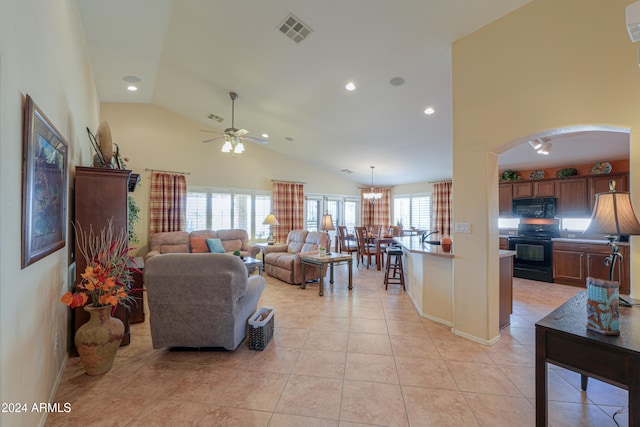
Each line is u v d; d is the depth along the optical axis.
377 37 3.02
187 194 6.24
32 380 1.57
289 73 3.86
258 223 7.27
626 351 1.20
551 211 5.35
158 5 2.89
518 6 2.56
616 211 1.71
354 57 3.37
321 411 1.84
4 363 1.23
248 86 4.41
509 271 3.31
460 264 2.98
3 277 1.22
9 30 1.28
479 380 2.19
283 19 2.91
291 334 3.02
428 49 3.14
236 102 5.03
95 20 3.09
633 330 1.37
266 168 7.40
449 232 7.50
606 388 2.15
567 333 1.36
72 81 2.64
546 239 5.27
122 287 2.43
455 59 3.03
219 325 2.53
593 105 2.21
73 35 2.67
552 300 4.19
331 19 2.83
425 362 2.45
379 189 9.29
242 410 1.85
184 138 6.20
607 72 2.16
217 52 3.65
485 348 2.71
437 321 3.36
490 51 2.76
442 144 5.48
